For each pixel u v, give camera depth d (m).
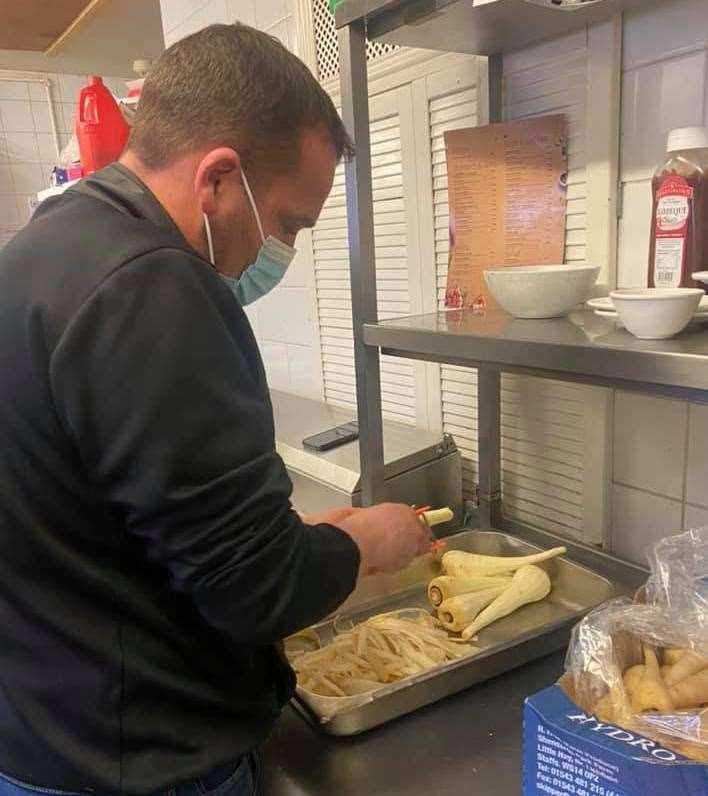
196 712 0.71
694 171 0.98
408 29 1.19
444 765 0.90
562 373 0.94
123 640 0.67
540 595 1.22
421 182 1.58
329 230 1.89
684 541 0.91
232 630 0.66
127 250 0.61
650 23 1.14
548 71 1.29
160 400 0.59
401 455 1.49
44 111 3.82
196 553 0.61
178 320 0.60
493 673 1.04
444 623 1.19
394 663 1.08
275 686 0.81
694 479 1.21
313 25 1.77
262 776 0.89
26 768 0.69
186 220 0.73
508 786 0.86
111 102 1.74
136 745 0.67
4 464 0.64
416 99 1.54
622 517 1.34
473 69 1.40
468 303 1.43
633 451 1.29
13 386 0.62
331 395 2.04
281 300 2.15
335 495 1.45
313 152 0.77
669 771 0.57
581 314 1.16
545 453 1.45
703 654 0.74
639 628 0.78
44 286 0.62
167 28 2.45
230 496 0.61
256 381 0.71
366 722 0.94
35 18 2.92
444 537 1.41
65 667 0.66
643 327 0.86
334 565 0.72
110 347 0.59
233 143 0.70
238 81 0.70
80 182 0.73
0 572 0.66
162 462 0.59
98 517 0.65
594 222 1.26
